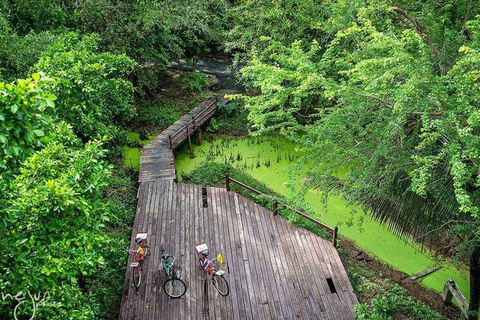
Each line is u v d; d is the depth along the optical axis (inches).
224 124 746.8
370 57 374.6
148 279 393.7
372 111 356.2
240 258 423.8
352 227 527.2
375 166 352.2
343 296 384.8
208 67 936.3
